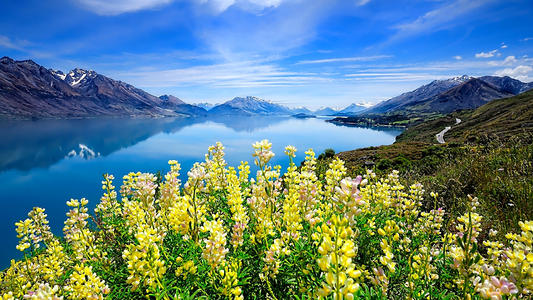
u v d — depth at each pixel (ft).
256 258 12.87
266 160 13.80
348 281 6.04
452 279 10.18
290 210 12.32
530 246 7.26
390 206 17.57
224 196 18.93
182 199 11.76
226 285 9.41
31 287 17.15
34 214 20.07
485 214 18.84
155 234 10.68
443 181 27.14
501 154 30.78
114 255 17.22
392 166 64.34
